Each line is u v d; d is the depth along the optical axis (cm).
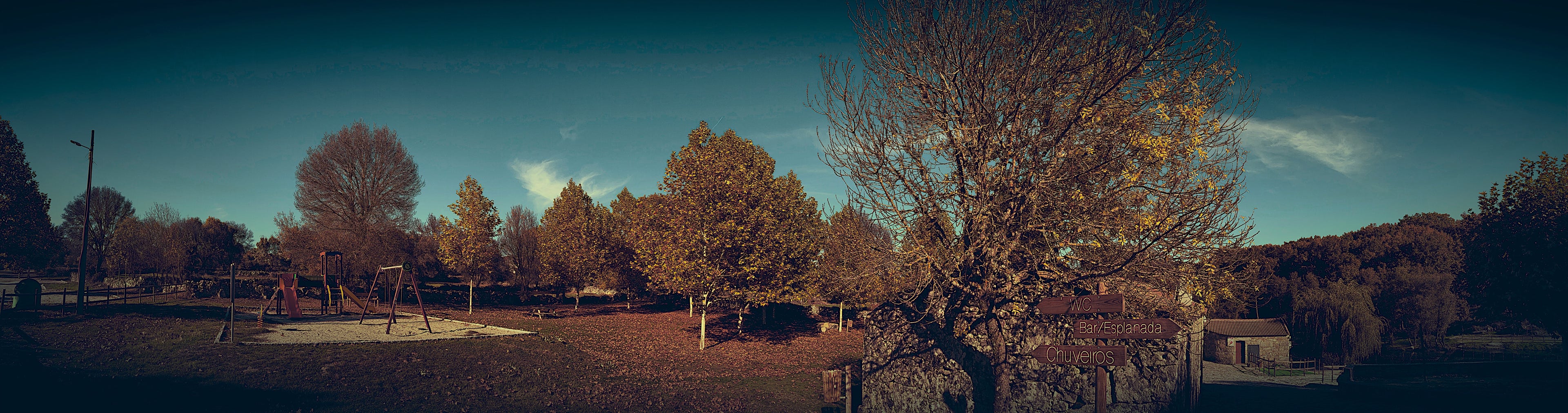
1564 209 1958
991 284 1108
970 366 1338
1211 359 4659
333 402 1426
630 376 2092
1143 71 1002
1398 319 5162
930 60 1098
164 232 5619
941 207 1112
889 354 1435
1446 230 6369
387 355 1916
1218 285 1088
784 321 4069
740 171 2764
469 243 4153
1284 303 5356
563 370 2062
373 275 4619
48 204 3050
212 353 1722
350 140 4694
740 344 2995
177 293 3725
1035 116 1066
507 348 2283
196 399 1319
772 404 1842
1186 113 985
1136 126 1013
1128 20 998
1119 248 1016
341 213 4656
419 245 5281
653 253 3033
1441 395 2073
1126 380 1277
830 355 2828
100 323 2100
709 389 1998
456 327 2827
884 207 1105
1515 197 2128
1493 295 2198
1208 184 933
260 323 2388
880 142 1116
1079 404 1277
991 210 1042
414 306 3988
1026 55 1055
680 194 2842
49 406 1153
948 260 1094
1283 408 2064
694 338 3112
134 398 1272
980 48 1067
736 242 2681
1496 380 2731
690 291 2803
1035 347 1257
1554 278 1955
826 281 1683
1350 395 2478
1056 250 1092
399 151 4891
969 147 1079
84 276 2388
